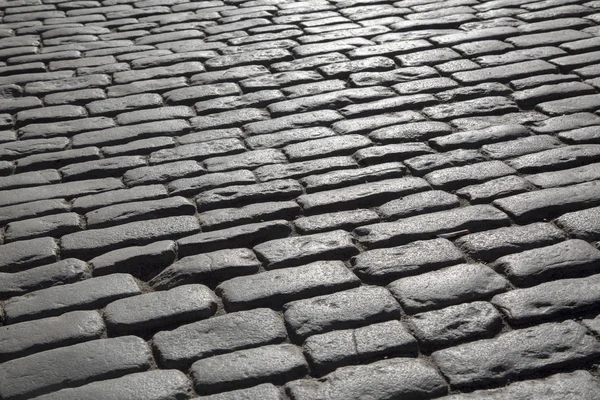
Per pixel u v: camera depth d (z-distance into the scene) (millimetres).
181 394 2676
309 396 2627
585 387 2598
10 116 4934
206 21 6484
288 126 4578
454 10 6359
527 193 3738
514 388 2617
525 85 4883
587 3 6289
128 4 7039
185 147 4418
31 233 3672
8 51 6004
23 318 3104
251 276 3271
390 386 2650
